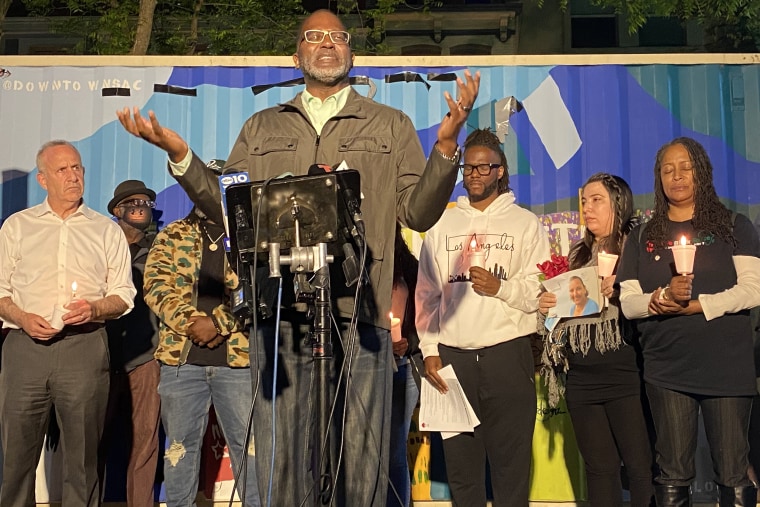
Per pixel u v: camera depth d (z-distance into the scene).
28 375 4.43
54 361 4.43
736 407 3.86
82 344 4.49
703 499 5.21
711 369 3.87
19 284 4.60
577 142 5.58
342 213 2.75
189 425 4.56
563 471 5.25
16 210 5.58
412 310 4.75
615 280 4.26
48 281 4.59
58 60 5.66
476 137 4.75
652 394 4.00
